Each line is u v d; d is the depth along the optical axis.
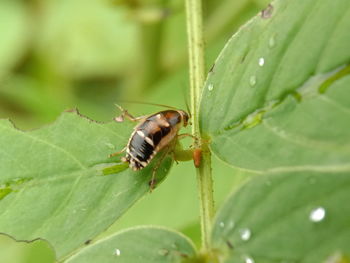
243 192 0.09
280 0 0.10
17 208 0.10
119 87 0.21
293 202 0.09
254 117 0.10
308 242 0.08
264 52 0.10
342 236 0.08
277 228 0.09
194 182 0.15
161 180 0.10
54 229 0.10
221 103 0.10
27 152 0.11
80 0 0.21
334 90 0.09
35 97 0.18
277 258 0.08
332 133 0.09
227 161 0.10
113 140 0.11
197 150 0.10
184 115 0.11
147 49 0.17
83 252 0.10
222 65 0.10
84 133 0.11
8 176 0.11
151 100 0.16
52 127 0.11
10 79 0.19
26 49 0.21
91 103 0.20
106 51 0.21
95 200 0.10
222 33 0.16
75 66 0.21
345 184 0.08
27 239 0.10
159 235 0.09
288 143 0.09
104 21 0.21
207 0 0.18
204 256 0.09
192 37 0.11
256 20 0.10
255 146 0.09
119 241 0.10
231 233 0.09
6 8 0.22
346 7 0.09
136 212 0.15
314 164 0.09
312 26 0.09
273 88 0.09
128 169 0.10
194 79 0.11
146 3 0.15
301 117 0.09
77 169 0.10
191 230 0.14
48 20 0.21
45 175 0.11
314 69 0.09
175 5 0.15
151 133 0.10
